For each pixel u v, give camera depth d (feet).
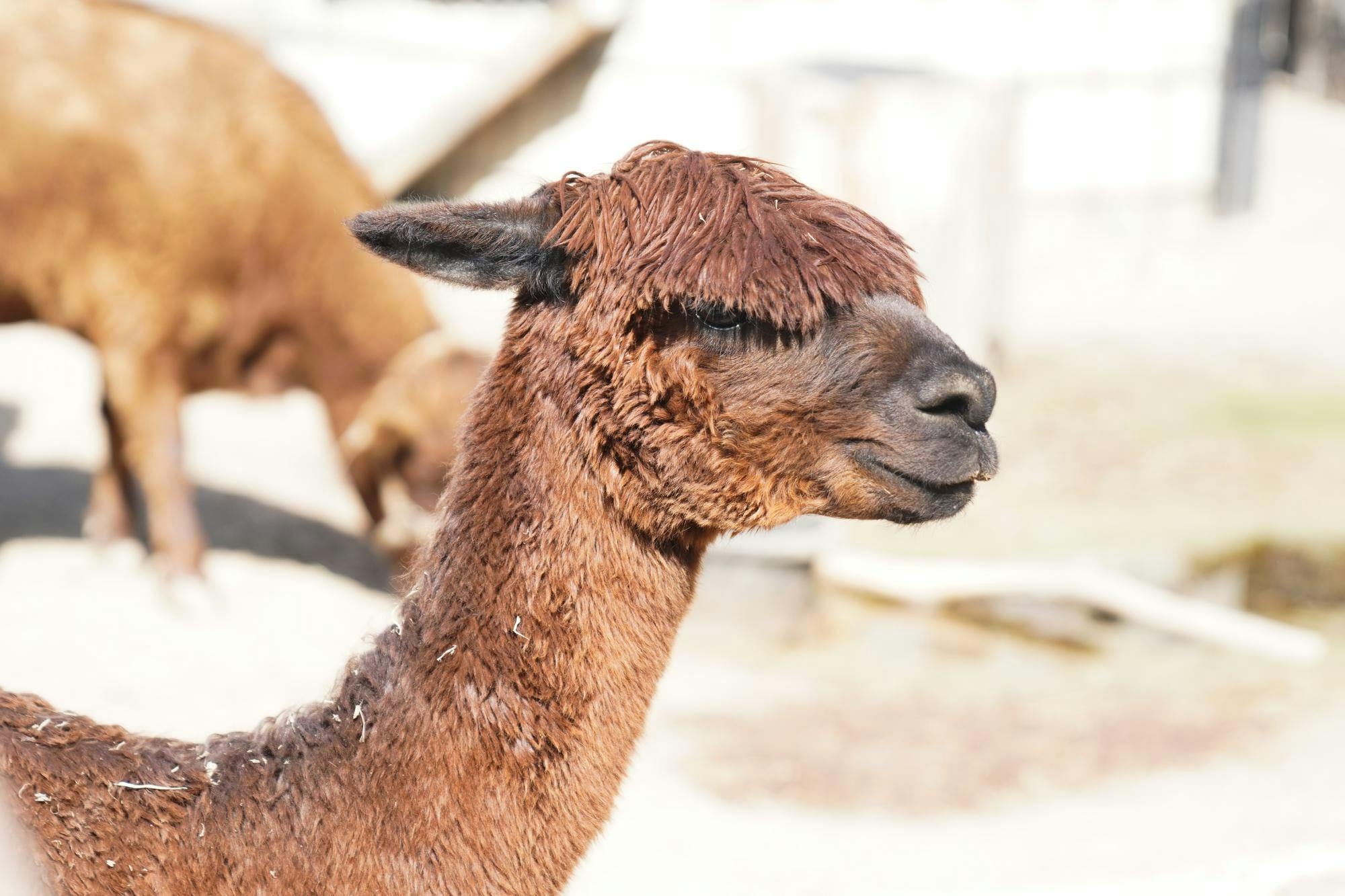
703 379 12.70
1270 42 107.65
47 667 27.63
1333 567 45.32
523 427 12.88
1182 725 34.27
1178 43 80.53
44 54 32.07
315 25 64.85
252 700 27.66
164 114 32.89
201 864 11.87
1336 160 92.53
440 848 11.93
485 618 12.42
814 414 12.77
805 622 40.65
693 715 33.78
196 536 34.04
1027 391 59.98
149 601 32.89
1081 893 22.04
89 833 11.89
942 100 63.57
